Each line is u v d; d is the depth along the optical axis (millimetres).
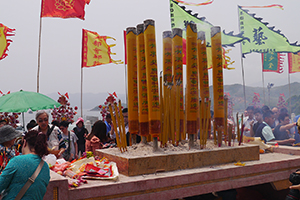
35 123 6516
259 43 10000
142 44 3945
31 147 2691
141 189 2930
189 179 3207
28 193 2469
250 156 4016
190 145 3939
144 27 3816
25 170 2506
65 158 6172
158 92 3703
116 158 3416
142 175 3170
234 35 6309
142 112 3941
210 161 3684
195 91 3951
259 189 4645
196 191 3248
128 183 2871
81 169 3225
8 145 3684
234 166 3609
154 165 3279
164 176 3098
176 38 4090
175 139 4020
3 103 6598
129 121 4152
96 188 2734
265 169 3797
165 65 3924
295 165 4098
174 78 4133
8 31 9695
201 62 4309
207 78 4297
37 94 7125
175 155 3424
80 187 2701
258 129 6090
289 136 7004
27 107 6594
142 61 3941
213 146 4031
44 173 2590
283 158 4199
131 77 4098
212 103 4297
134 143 4230
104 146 4988
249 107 7262
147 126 3949
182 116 4191
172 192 3098
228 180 3490
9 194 2471
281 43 9984
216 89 4168
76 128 8789
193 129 3916
